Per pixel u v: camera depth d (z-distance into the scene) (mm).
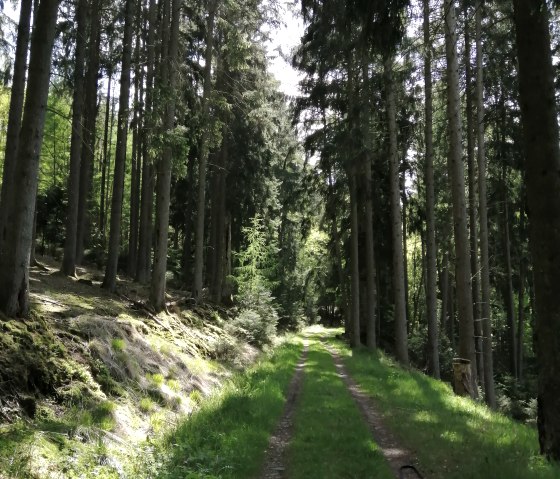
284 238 40062
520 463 5777
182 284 28875
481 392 18141
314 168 24094
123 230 37969
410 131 21312
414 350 29141
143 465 5707
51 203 26609
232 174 25719
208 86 19109
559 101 11977
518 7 6617
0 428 5590
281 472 6141
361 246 25406
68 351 8328
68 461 5195
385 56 7992
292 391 12023
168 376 10602
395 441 7531
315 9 11875
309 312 57562
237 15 18984
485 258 17156
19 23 12844
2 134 25734
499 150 17797
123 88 15727
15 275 7848
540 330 6441
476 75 16672
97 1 15711
